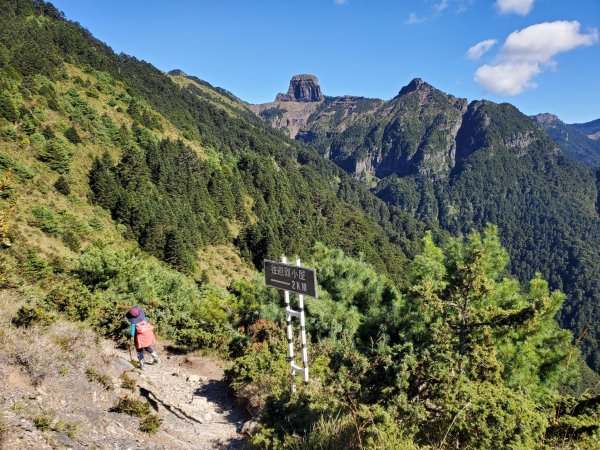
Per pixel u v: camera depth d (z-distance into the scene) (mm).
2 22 109312
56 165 64625
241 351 9672
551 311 7027
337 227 123500
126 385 5695
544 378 7242
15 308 6375
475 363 4273
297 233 97312
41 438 3400
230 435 5566
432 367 4102
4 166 55125
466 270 4961
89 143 81250
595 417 3770
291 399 5047
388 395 4070
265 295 10172
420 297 5121
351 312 8539
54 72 100188
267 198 119562
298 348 7828
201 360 9352
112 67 136000
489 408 3357
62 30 125750
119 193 68062
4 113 65688
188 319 12297
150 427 4723
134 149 84312
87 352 5906
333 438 3908
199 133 141375
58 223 50094
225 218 96062
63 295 9078
